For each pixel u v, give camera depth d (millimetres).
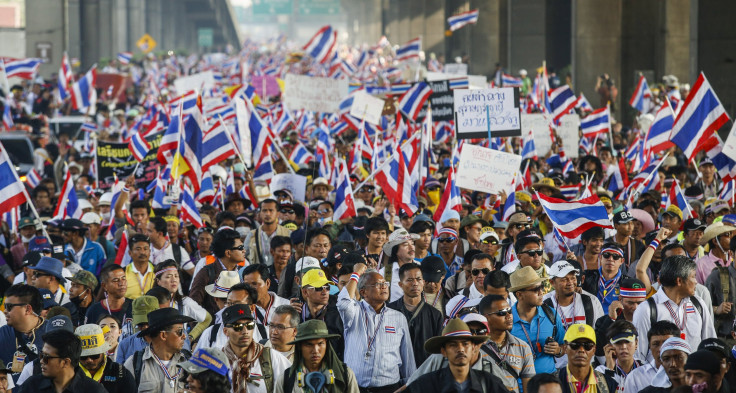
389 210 21047
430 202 24500
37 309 13656
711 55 48344
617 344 12695
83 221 21234
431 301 14867
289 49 154875
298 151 31000
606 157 31438
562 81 77250
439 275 14633
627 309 14141
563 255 18203
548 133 31688
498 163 20344
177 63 100312
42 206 25797
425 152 24938
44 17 99938
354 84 34281
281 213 20656
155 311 12586
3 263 19453
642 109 41125
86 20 127375
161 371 12562
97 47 127812
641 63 72438
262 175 25750
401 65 69688
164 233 18453
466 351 11375
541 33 89375
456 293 15555
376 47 107500
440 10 142875
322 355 11656
